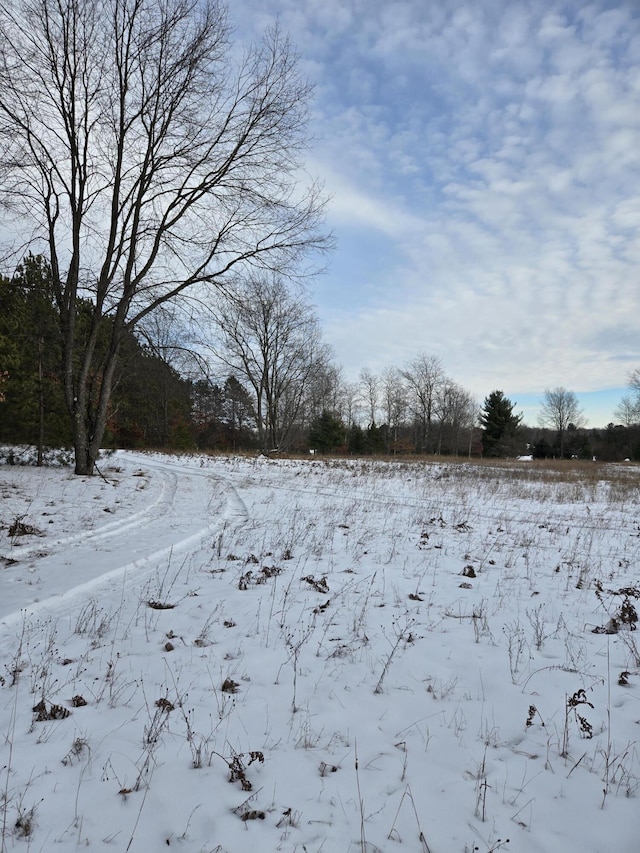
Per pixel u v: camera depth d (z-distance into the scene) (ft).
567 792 9.64
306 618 17.99
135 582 21.85
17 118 48.24
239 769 9.76
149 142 53.62
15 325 61.93
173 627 16.98
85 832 8.36
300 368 148.46
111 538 29.73
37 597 19.07
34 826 8.46
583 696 12.87
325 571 24.17
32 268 62.69
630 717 12.19
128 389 79.92
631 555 29.71
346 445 202.08
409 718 11.97
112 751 10.49
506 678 13.96
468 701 12.80
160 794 9.28
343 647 15.62
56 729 11.25
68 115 51.19
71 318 55.11
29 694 12.71
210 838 8.29
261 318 128.67
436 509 44.55
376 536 32.55
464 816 8.95
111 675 13.66
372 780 9.81
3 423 64.13
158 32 50.88
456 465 102.99
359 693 13.01
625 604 18.83
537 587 22.59
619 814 9.09
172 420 166.71
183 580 22.30
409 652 15.42
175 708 12.16
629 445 244.42
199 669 14.11
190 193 56.18
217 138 54.80
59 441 66.74
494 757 10.64
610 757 10.69
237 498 48.32
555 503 52.39
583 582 23.35
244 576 22.43
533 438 322.96
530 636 16.89
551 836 8.55
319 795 9.37
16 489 43.32
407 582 22.70
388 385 269.44
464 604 19.97
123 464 80.53
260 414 142.00
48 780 9.59
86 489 47.11
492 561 26.78
